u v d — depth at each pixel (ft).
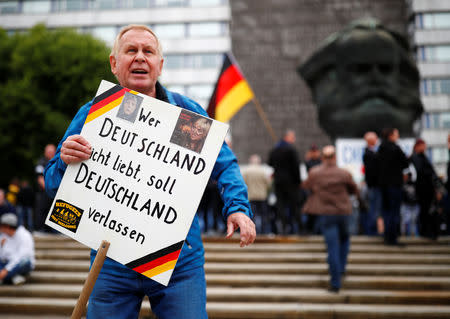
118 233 5.39
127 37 6.20
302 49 77.87
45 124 65.26
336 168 17.15
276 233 29.37
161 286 5.48
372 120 41.78
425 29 116.98
